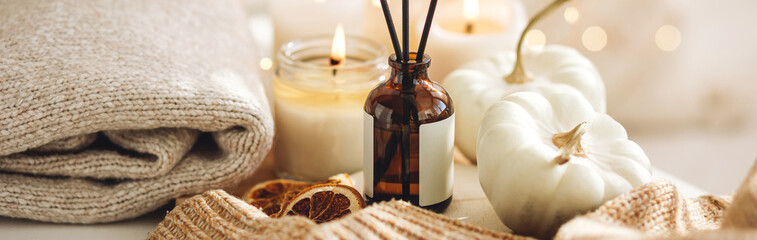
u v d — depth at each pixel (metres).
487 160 0.60
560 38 1.23
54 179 0.65
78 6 0.69
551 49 0.77
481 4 0.86
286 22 0.86
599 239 0.48
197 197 0.61
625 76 1.31
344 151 0.73
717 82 1.35
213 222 0.57
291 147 0.74
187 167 0.66
